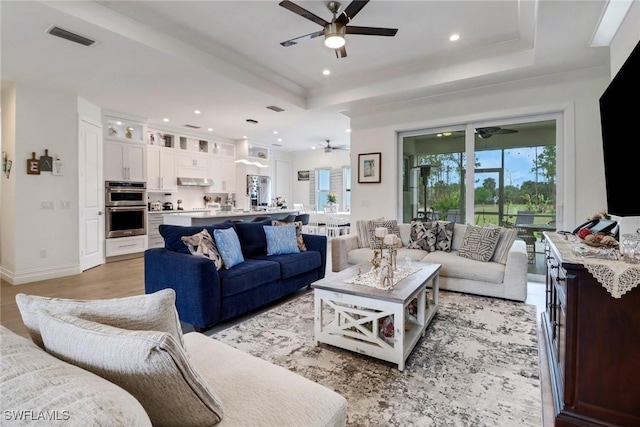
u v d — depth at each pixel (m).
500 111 4.40
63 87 4.39
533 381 1.92
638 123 1.62
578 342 1.46
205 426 0.88
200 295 2.55
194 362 1.25
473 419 1.59
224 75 4.06
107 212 5.55
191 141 7.61
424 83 4.41
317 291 2.37
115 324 0.90
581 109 3.91
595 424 1.42
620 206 1.84
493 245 3.66
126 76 4.01
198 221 5.42
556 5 2.46
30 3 2.52
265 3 2.96
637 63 1.60
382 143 5.46
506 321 2.84
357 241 4.69
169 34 3.44
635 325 1.36
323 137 8.22
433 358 2.20
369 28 2.87
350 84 5.03
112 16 2.98
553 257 2.03
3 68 3.73
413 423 1.57
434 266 2.97
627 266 1.35
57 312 0.91
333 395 1.08
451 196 5.01
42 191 4.39
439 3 2.98
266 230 3.82
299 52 3.97
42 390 0.54
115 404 0.54
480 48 3.88
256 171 8.85
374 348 2.13
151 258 2.89
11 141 4.23
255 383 1.11
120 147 5.78
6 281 4.29
